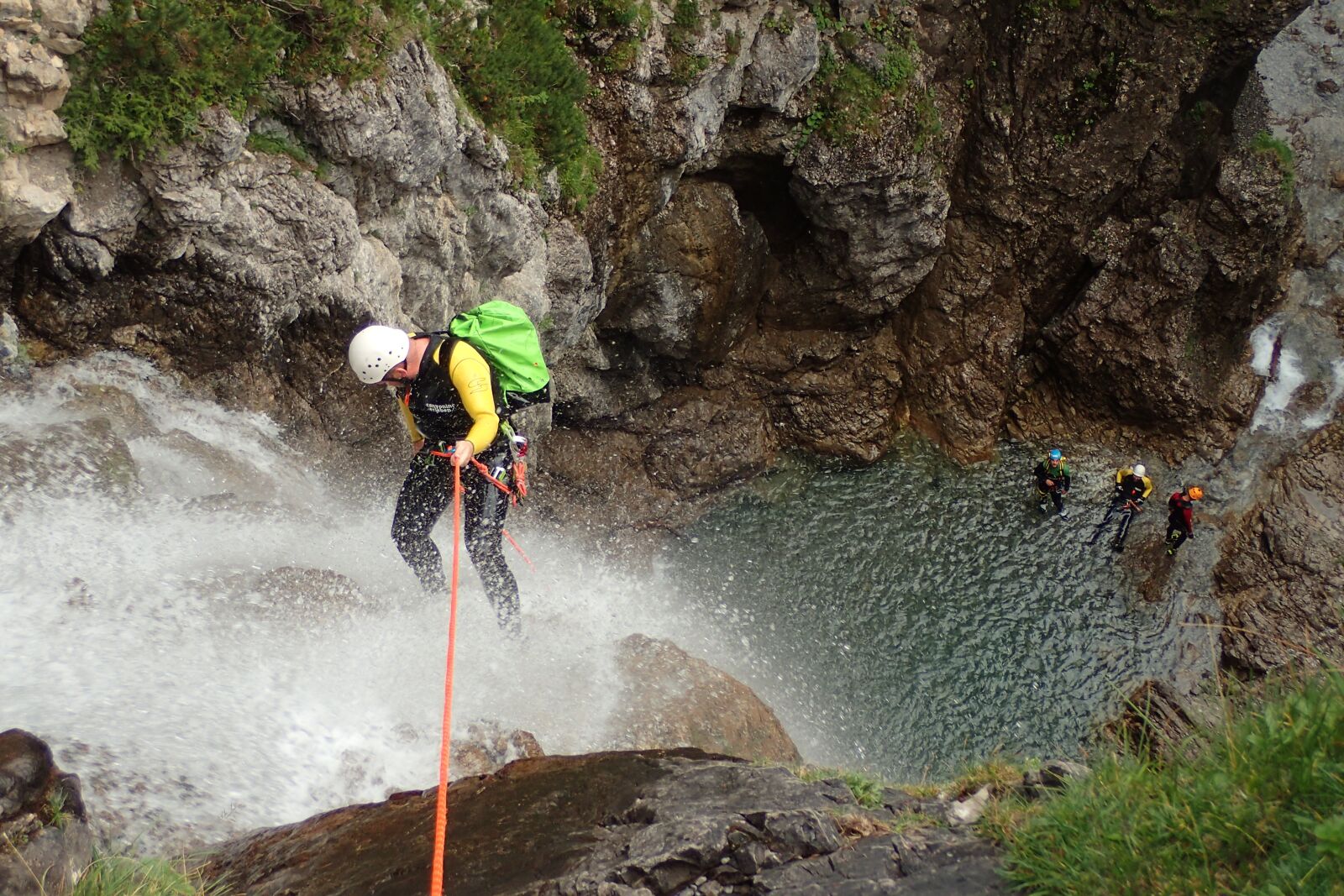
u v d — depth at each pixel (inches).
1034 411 738.2
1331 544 657.6
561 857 151.2
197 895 145.1
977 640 633.0
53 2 267.4
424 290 399.2
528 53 426.6
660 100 499.8
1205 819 124.3
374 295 361.7
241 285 323.0
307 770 211.3
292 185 324.8
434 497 217.9
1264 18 634.2
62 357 305.6
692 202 578.6
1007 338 709.3
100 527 259.9
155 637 225.5
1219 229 676.7
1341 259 761.6
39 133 271.1
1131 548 676.7
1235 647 621.0
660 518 642.8
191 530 279.3
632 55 479.8
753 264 628.4
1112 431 730.8
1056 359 726.5
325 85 322.0
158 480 291.4
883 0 596.4
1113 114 651.5
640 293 578.2
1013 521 693.3
